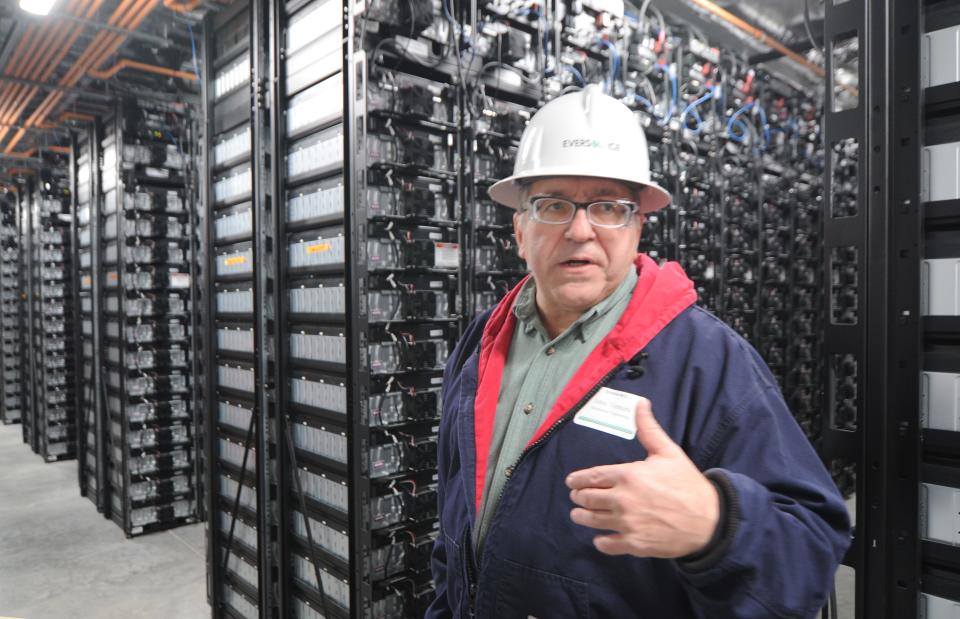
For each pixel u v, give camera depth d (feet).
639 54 16.52
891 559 6.91
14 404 42.75
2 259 42.04
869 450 7.06
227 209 14.79
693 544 2.72
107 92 20.85
